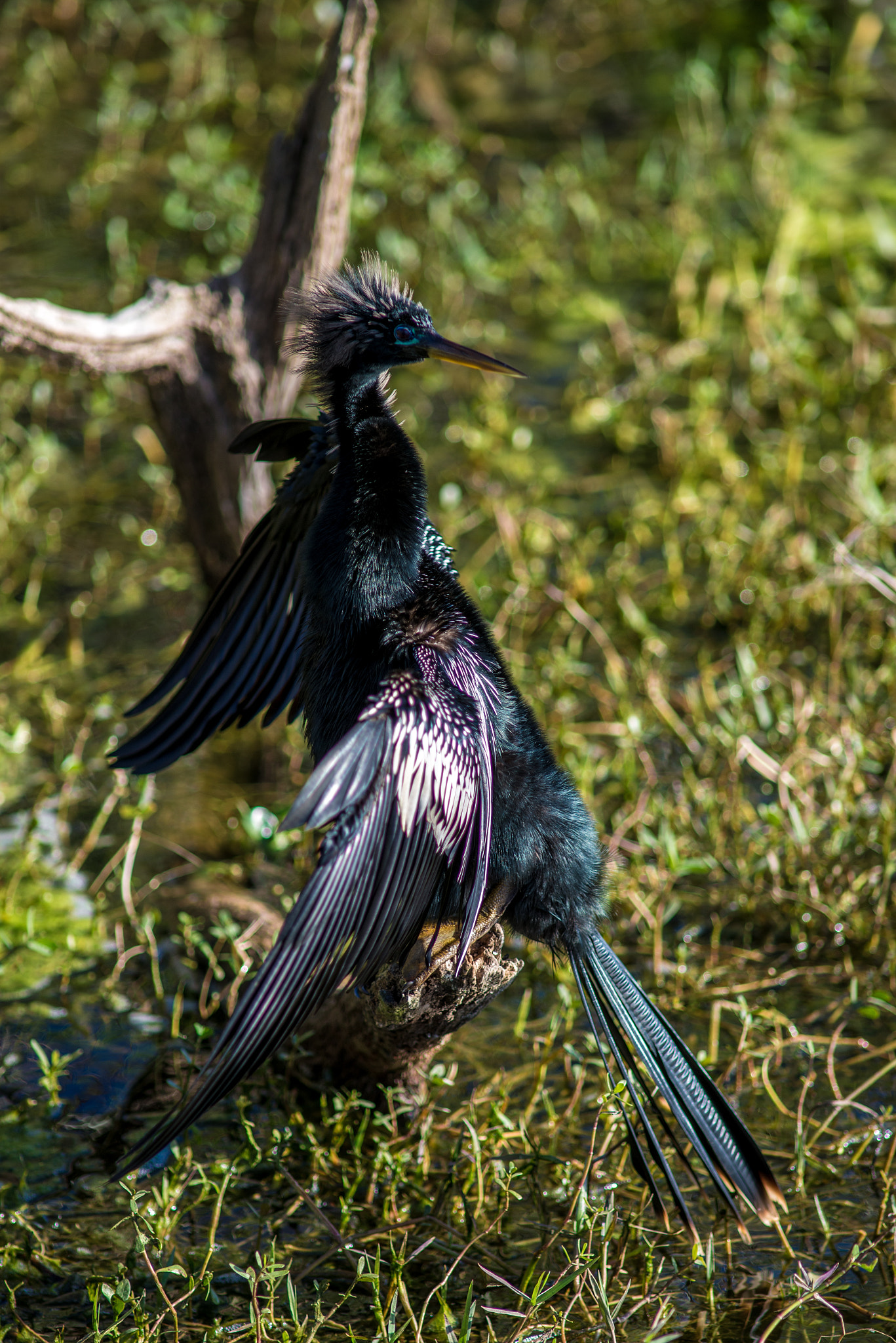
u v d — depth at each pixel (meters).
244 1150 7.68
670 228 18.11
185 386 10.41
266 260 10.32
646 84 21.58
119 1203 7.81
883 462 13.81
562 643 12.48
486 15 23.25
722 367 15.84
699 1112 6.96
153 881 10.20
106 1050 8.88
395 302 7.00
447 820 6.25
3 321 9.31
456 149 19.95
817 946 9.55
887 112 20.62
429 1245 7.39
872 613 12.16
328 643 6.99
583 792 10.41
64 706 11.73
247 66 21.64
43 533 13.88
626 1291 7.09
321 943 5.93
